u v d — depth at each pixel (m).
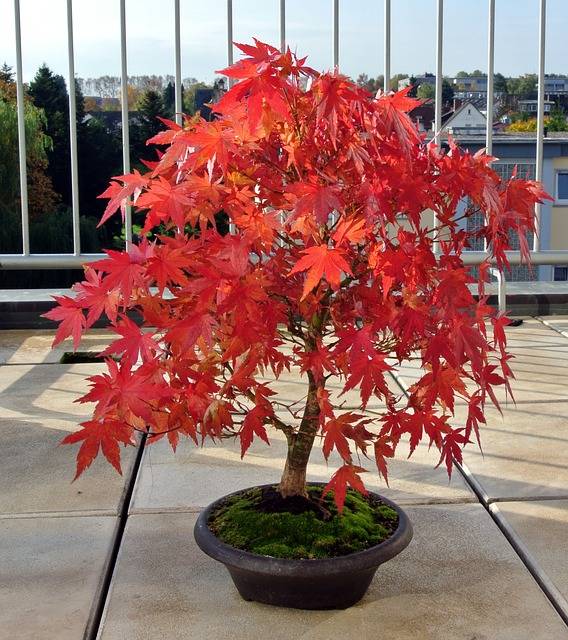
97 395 1.39
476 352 1.37
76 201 3.92
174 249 1.37
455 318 1.37
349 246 1.49
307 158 1.40
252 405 2.91
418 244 1.41
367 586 1.58
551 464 2.28
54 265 3.92
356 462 2.30
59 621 1.53
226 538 1.58
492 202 1.39
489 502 2.04
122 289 1.35
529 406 2.80
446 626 1.50
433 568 1.72
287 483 1.71
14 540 1.85
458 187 1.42
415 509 2.01
